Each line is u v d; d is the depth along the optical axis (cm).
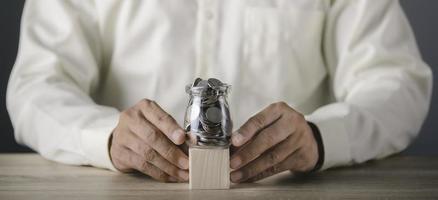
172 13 200
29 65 192
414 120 183
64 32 196
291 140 136
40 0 200
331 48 207
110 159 152
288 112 135
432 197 125
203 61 200
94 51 204
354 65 197
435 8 280
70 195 125
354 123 163
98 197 124
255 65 203
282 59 203
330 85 212
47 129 169
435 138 284
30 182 139
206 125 129
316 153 146
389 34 197
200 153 130
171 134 130
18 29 279
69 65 194
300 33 204
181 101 200
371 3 199
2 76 280
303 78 207
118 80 204
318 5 205
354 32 198
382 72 191
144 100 139
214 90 127
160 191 129
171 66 199
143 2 201
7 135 284
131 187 134
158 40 199
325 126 152
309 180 143
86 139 157
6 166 161
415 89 188
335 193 128
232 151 134
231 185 136
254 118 131
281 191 130
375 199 123
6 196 124
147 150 136
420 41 282
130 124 137
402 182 141
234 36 202
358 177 147
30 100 178
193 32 201
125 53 202
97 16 203
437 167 162
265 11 202
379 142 168
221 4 203
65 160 165
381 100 176
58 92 179
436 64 281
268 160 135
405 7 281
